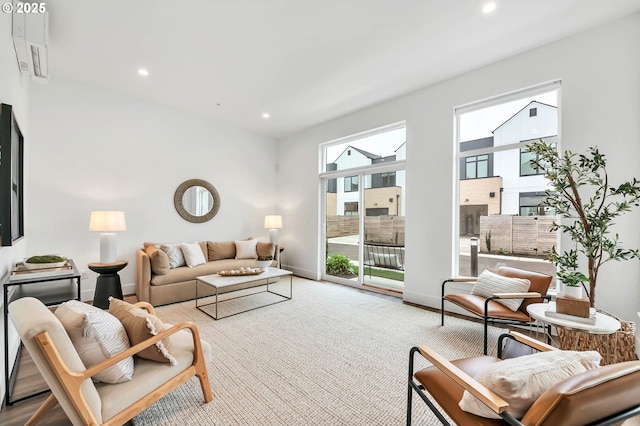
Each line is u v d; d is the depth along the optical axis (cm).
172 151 478
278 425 165
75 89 387
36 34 236
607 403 89
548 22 260
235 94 417
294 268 596
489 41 289
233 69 345
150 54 314
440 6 240
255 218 597
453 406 123
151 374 154
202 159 516
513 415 101
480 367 143
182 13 249
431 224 384
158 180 464
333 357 243
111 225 352
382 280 463
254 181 595
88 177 398
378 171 467
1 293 204
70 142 384
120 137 425
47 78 313
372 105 455
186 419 168
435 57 319
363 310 366
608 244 217
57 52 310
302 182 581
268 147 621
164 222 471
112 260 354
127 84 390
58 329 120
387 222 456
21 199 270
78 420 122
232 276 377
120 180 426
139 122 442
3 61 204
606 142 262
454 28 269
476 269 357
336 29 271
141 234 447
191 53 312
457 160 370
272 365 230
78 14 248
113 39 286
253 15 252
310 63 332
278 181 634
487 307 254
